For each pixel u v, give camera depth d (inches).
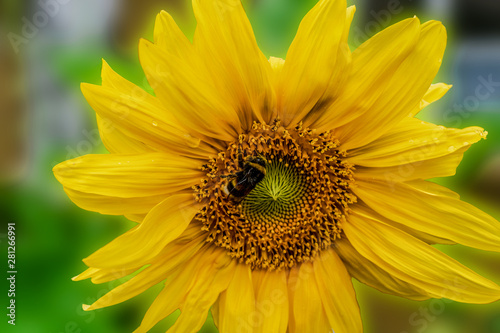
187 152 16.4
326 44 16.0
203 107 16.1
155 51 15.7
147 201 16.3
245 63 16.0
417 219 16.4
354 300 16.6
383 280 16.7
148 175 16.1
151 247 16.0
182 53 16.0
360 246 16.7
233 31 15.9
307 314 16.6
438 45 16.0
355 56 16.1
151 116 16.1
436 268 16.3
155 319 16.3
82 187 15.9
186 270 16.6
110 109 15.9
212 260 16.7
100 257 15.7
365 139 16.5
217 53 16.0
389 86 16.2
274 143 16.6
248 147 16.5
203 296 16.5
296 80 16.2
